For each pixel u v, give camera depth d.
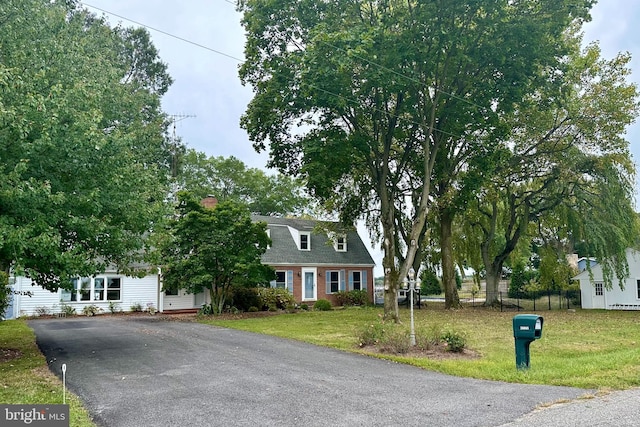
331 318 23.25
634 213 28.39
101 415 6.99
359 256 37.59
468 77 21.88
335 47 18.02
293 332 17.14
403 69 19.62
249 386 8.69
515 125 27.47
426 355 12.06
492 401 7.46
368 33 17.81
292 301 29.77
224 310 26.58
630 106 26.64
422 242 33.97
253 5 21.22
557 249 32.00
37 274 11.80
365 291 36.09
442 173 25.89
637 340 14.92
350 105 20.56
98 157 11.59
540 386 8.46
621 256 27.36
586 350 12.88
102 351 12.99
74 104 11.87
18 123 9.72
